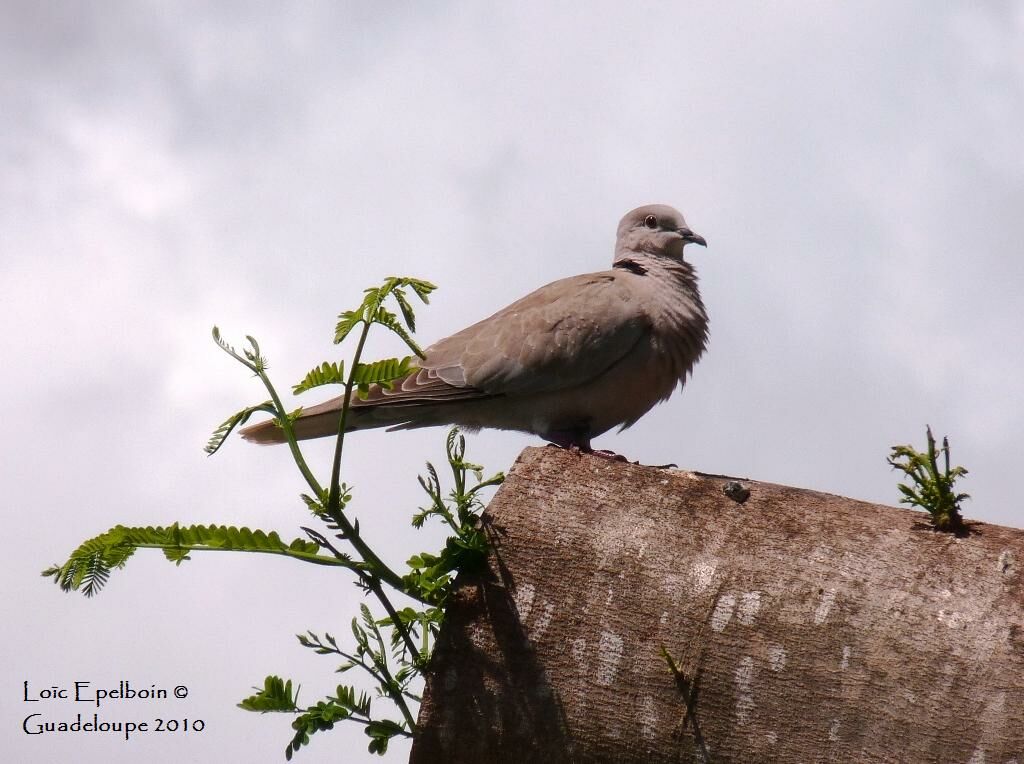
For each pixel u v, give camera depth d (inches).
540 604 285.6
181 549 287.0
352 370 282.8
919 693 263.9
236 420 290.8
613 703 276.7
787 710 269.4
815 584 278.4
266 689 285.0
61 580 282.2
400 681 297.1
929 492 285.9
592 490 298.5
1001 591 270.8
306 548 290.0
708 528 290.2
